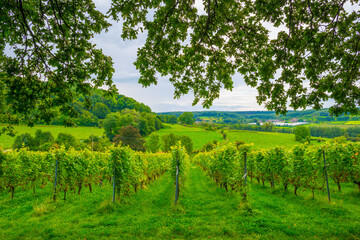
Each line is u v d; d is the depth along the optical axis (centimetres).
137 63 524
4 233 448
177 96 654
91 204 707
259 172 1163
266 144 6109
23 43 507
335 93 482
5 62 487
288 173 863
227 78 600
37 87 520
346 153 808
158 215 583
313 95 494
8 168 845
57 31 509
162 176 1936
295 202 708
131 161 898
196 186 1252
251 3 475
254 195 835
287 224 480
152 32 488
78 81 543
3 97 543
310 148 811
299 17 462
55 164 788
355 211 568
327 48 493
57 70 522
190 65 601
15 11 427
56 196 756
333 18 450
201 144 6369
